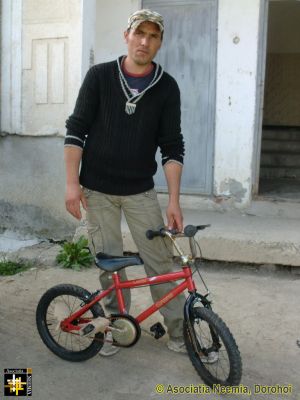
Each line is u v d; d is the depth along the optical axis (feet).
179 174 9.90
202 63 19.29
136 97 9.27
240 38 18.81
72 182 9.59
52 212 17.81
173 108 9.62
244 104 19.04
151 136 9.68
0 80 17.65
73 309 10.37
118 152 9.54
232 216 18.86
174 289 9.27
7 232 18.34
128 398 8.97
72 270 15.72
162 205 20.10
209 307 9.05
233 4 18.70
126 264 9.03
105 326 9.25
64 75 16.92
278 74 34.04
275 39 33.50
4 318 12.20
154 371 9.81
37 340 11.09
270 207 19.03
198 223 17.39
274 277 15.14
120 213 10.30
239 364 8.57
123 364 10.07
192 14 19.15
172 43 19.48
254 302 13.16
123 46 19.90
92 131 9.74
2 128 17.88
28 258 16.34
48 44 16.96
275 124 34.17
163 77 9.51
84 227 16.98
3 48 17.44
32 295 13.74
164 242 9.95
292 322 12.01
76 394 9.10
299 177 26.86
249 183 19.22
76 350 10.37
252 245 15.31
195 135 19.65
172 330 10.30
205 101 19.42
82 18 16.42
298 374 9.78
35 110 17.47
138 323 9.37
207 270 15.66
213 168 19.58
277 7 29.96
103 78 9.41
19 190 18.06
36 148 17.67
